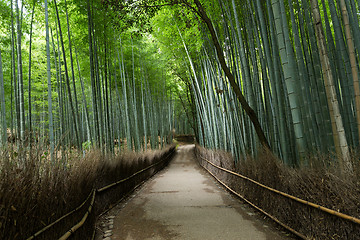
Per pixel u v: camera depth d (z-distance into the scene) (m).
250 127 4.93
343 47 3.31
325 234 2.04
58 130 9.29
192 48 8.52
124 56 10.85
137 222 3.32
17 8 5.40
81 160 3.06
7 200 1.32
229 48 5.71
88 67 8.48
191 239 2.63
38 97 11.59
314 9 2.34
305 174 2.43
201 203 4.35
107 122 6.89
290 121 3.63
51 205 1.79
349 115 3.21
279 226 2.90
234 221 3.23
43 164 1.98
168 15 7.27
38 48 10.81
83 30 7.17
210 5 5.79
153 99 15.49
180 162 14.77
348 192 1.82
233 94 5.59
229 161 5.65
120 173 4.88
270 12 3.64
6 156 1.64
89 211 2.59
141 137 14.41
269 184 3.21
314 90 3.42
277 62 3.62
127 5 4.46
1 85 5.38
